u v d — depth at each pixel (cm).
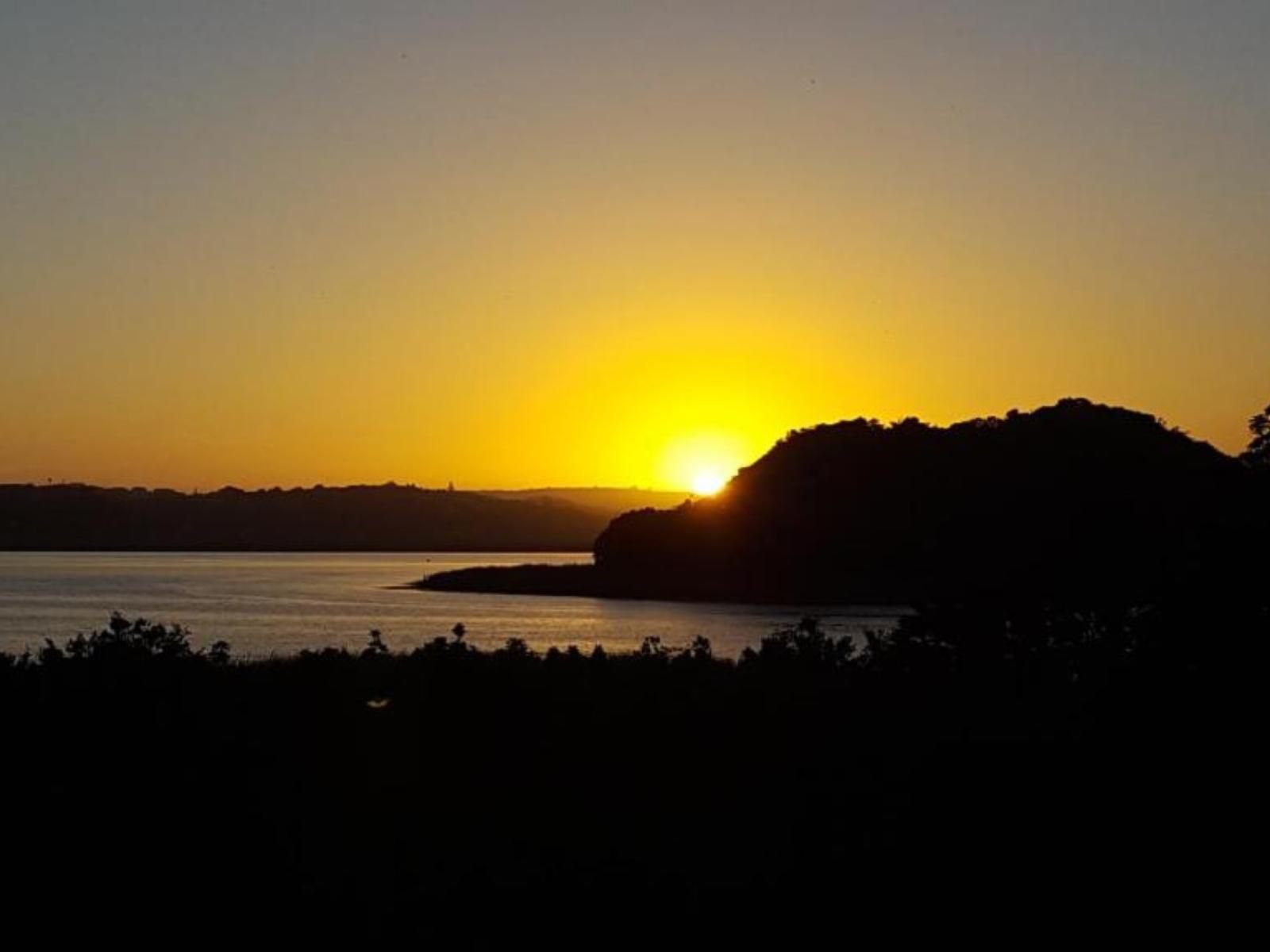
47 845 1476
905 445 14862
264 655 5159
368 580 18112
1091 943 1306
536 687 2098
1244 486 2092
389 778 1777
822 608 11775
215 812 1591
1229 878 1421
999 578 2050
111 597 12275
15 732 1772
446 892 1408
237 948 1261
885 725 1894
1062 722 1758
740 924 1347
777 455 16112
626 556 15712
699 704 2025
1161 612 1838
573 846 1564
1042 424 10612
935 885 1438
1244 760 1617
